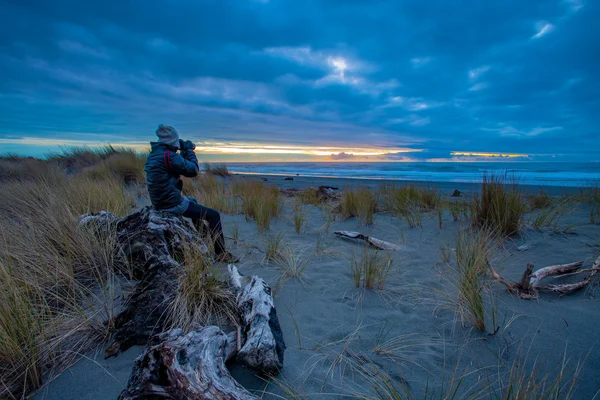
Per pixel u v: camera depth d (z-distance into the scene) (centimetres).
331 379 209
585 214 632
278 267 402
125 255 346
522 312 281
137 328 249
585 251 416
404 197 759
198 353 187
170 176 383
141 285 287
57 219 400
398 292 334
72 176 1118
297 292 336
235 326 254
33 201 568
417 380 207
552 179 1728
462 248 393
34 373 207
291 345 247
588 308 279
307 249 481
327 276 378
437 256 441
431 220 632
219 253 418
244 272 385
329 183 1594
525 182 1564
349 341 249
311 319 285
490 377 207
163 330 246
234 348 217
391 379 208
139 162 1209
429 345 243
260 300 253
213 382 174
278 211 709
